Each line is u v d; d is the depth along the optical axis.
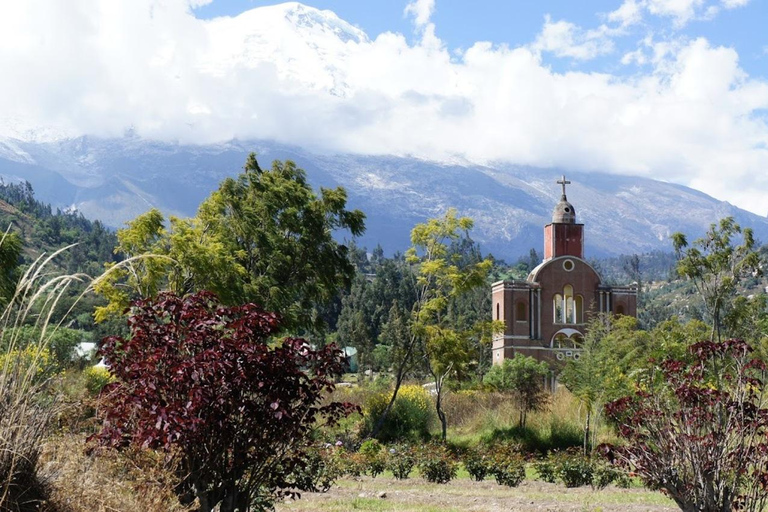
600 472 23.59
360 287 163.75
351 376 112.50
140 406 9.23
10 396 7.61
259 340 9.79
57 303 7.70
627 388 31.83
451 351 38.97
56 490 7.96
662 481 12.27
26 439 7.76
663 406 12.68
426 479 25.45
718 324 35.00
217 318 9.63
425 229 40.72
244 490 9.79
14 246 25.64
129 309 9.78
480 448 34.75
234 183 39.19
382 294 160.38
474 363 41.72
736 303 35.16
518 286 82.06
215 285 30.30
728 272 34.97
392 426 40.12
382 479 25.38
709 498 11.80
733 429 11.96
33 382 8.20
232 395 9.22
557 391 46.16
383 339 110.44
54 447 8.37
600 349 39.88
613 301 83.69
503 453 25.89
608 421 34.28
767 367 12.41
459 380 40.69
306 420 9.88
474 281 39.72
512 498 19.84
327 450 23.19
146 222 29.02
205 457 9.37
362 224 42.53
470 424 42.09
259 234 38.44
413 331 39.19
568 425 37.41
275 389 9.39
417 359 40.88
